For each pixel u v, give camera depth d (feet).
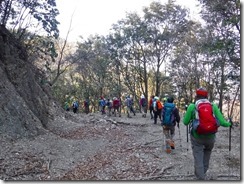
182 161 28.55
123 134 46.32
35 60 70.08
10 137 33.17
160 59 139.85
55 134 41.24
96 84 156.87
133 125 57.31
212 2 59.16
